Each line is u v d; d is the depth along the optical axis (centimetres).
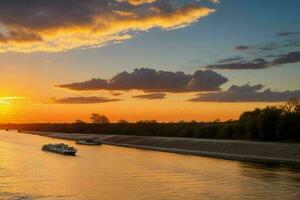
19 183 7681
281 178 8644
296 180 8338
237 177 8788
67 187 7344
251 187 7512
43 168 10162
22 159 12444
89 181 8088
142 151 17262
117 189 7212
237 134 19062
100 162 11912
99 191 7012
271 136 16550
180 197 6588
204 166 11050
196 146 17438
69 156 14012
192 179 8481
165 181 8188
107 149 18525
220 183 7969
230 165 11325
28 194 6644
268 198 6550
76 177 8638
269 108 17288
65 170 9838
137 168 10444
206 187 7500
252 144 14675
